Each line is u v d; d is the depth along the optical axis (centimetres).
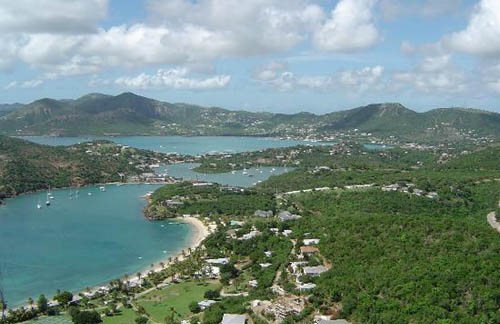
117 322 18938
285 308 17112
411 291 16100
